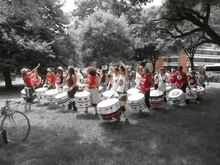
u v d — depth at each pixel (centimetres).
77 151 713
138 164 636
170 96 1434
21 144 775
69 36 3238
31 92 1343
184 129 977
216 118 1206
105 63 3991
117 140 818
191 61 4706
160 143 793
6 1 1383
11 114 820
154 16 2266
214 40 2073
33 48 2617
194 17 2041
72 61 3322
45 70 2816
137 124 1030
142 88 1168
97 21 3931
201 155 708
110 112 987
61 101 1316
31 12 1420
